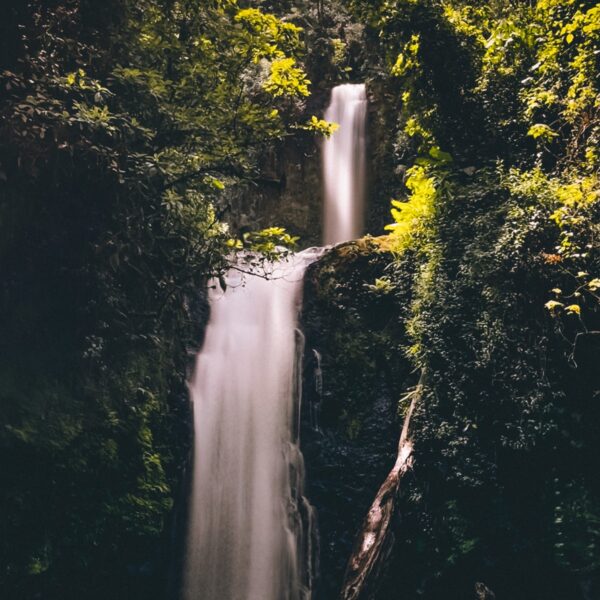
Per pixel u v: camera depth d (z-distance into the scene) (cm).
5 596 704
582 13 894
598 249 774
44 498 732
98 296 767
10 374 724
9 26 692
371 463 946
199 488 955
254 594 927
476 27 1051
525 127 934
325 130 943
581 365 778
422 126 1030
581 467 770
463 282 862
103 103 764
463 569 802
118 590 834
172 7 857
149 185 781
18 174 693
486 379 827
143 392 859
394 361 972
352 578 822
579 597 740
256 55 916
